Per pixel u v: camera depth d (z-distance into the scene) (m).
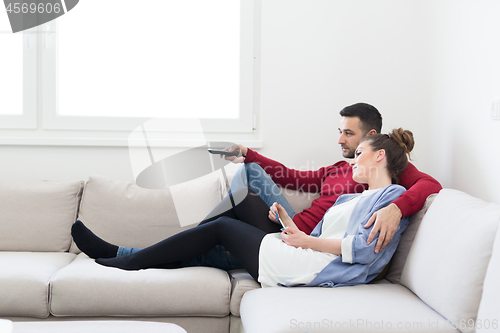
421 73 2.24
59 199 1.87
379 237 1.30
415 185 1.46
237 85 2.33
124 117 2.24
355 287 1.29
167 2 2.32
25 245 1.79
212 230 1.46
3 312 1.34
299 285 1.32
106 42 2.30
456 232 1.12
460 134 1.82
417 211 1.41
